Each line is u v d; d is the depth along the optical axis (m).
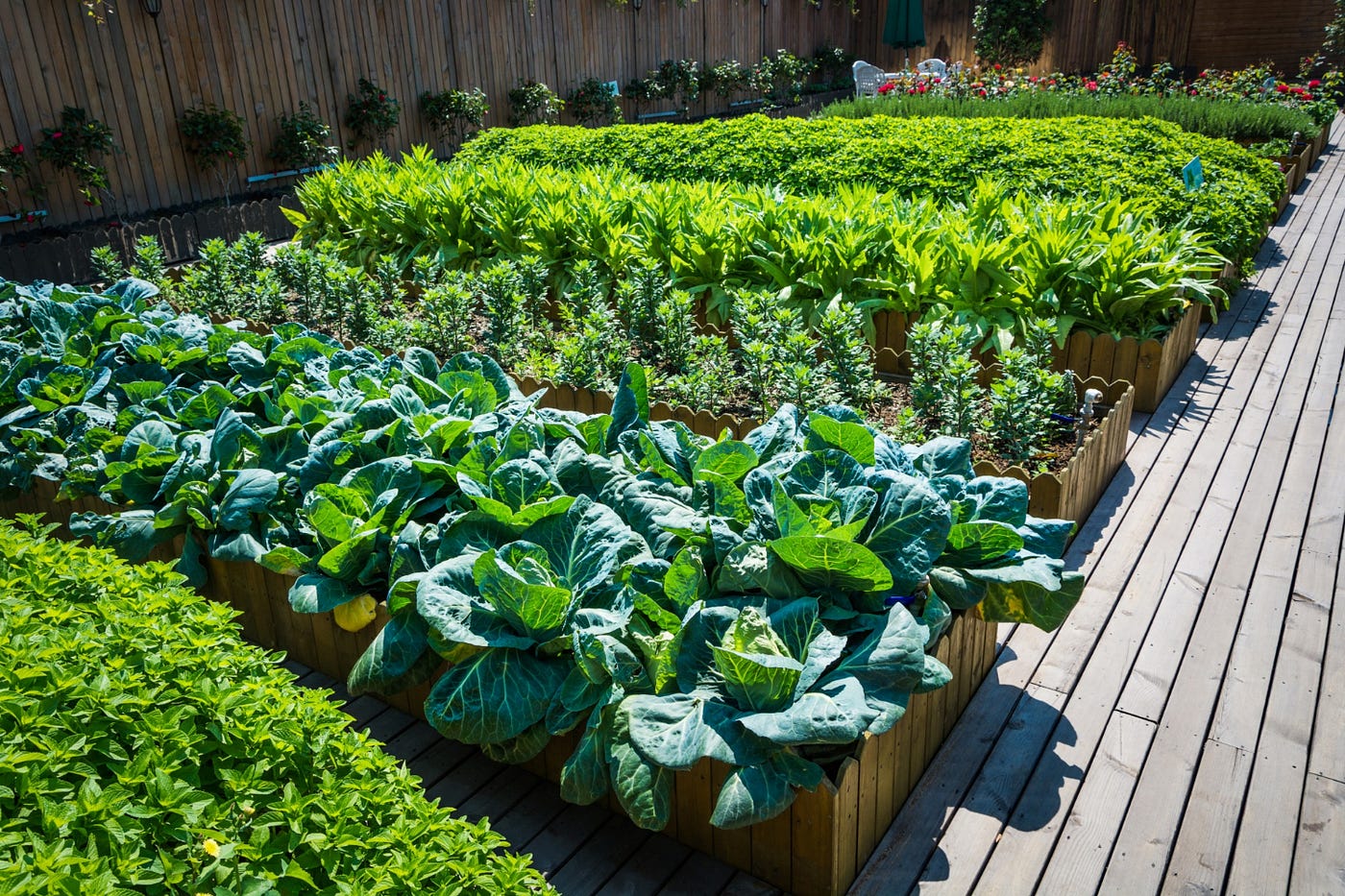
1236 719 3.59
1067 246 6.64
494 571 3.09
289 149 14.32
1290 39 24.84
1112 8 26.03
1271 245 10.96
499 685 3.07
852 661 2.83
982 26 24.41
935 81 19.97
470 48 17.30
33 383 5.61
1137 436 6.12
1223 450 5.89
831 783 2.68
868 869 2.97
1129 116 15.41
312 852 2.00
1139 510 5.19
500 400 4.93
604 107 19.91
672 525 3.34
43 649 2.37
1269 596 4.37
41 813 1.93
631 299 7.09
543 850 3.08
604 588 3.28
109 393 5.52
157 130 13.00
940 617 3.18
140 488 4.42
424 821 2.13
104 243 10.90
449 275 7.91
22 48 11.44
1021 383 5.09
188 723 2.24
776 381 5.80
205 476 4.30
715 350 6.29
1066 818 3.15
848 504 3.30
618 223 8.56
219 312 8.62
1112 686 3.81
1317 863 2.95
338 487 3.84
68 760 2.06
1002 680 3.87
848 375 5.91
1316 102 17.23
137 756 2.06
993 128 11.85
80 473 4.67
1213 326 8.27
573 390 6.03
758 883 2.95
